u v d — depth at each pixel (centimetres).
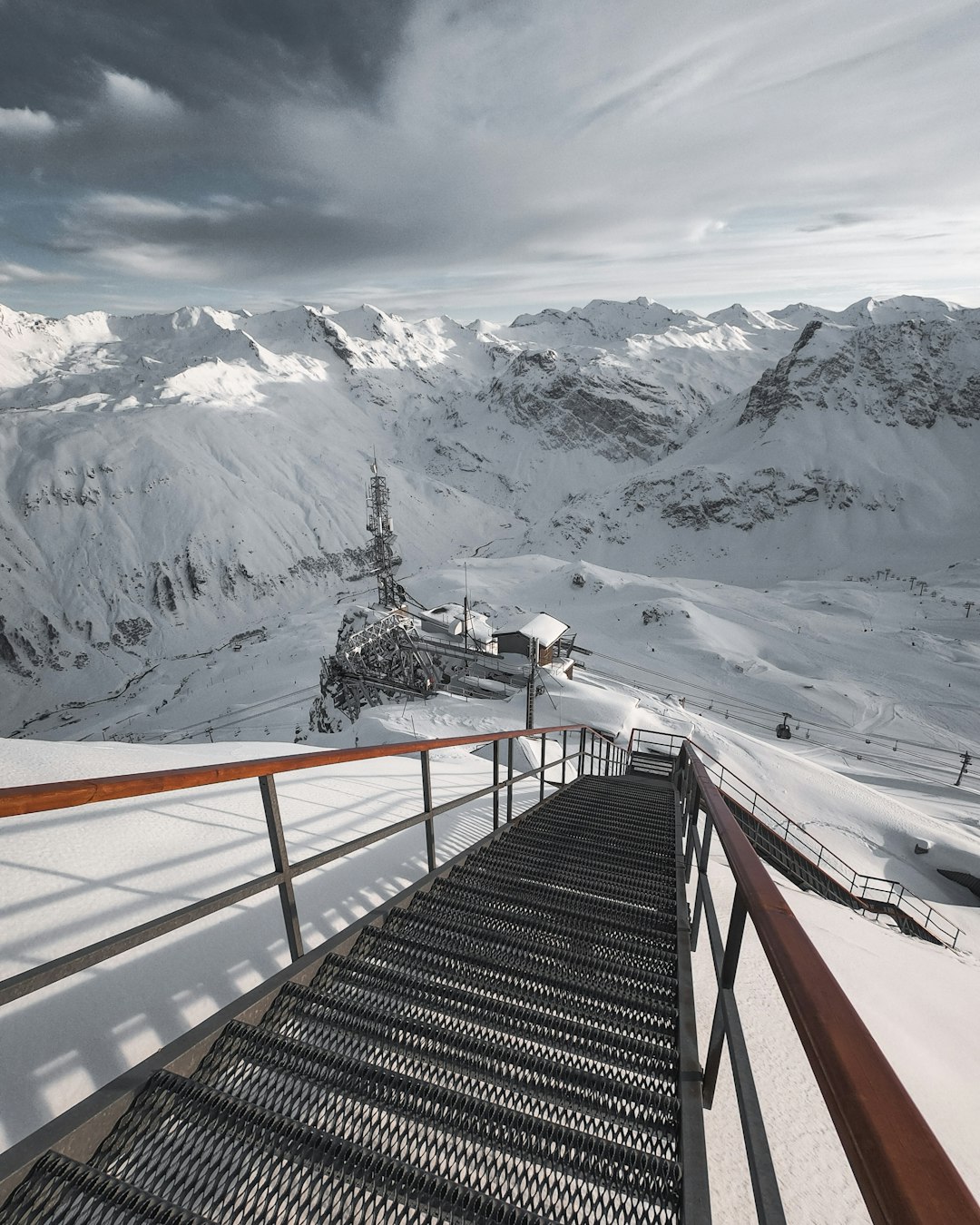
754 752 4100
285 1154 207
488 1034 288
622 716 4153
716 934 268
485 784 1152
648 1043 288
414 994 311
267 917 441
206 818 627
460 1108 235
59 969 196
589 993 328
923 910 2572
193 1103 220
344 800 780
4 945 380
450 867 491
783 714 8206
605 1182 210
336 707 4894
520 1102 251
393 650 5016
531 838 652
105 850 525
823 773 4047
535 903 434
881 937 923
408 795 875
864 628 13188
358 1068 248
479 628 6078
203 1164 202
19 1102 272
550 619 5978
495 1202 196
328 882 512
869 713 8838
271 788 293
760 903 178
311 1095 238
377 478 7419
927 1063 533
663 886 505
